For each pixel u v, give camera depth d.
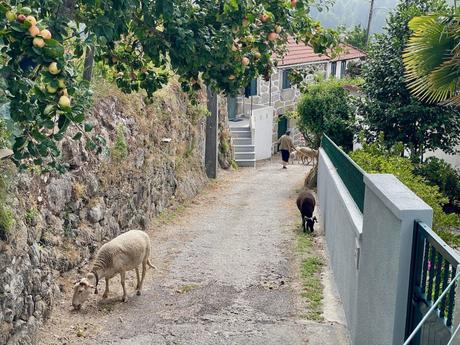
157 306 6.50
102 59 6.64
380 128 11.59
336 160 8.74
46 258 6.25
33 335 5.50
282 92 22.48
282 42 6.44
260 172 17.53
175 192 11.59
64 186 7.05
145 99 9.94
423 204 3.73
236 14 5.79
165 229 9.89
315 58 21.88
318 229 9.92
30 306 5.57
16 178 5.89
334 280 7.30
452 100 7.05
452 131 11.27
